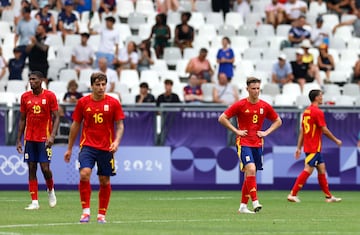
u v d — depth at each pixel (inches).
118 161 2942.9
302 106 2982.3
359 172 3006.9
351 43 3882.9
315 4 4082.2
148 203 2332.7
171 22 3865.7
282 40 3752.5
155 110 2957.7
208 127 2974.9
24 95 2105.1
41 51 3368.6
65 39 3654.0
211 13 3914.9
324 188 2443.4
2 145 2903.5
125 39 3722.9
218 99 3275.1
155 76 3479.3
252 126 1959.9
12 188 2893.7
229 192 2864.2
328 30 3917.3
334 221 1806.1
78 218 1824.6
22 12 3558.1
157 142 2960.1
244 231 1568.7
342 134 3004.4
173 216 1903.3
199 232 1542.8
